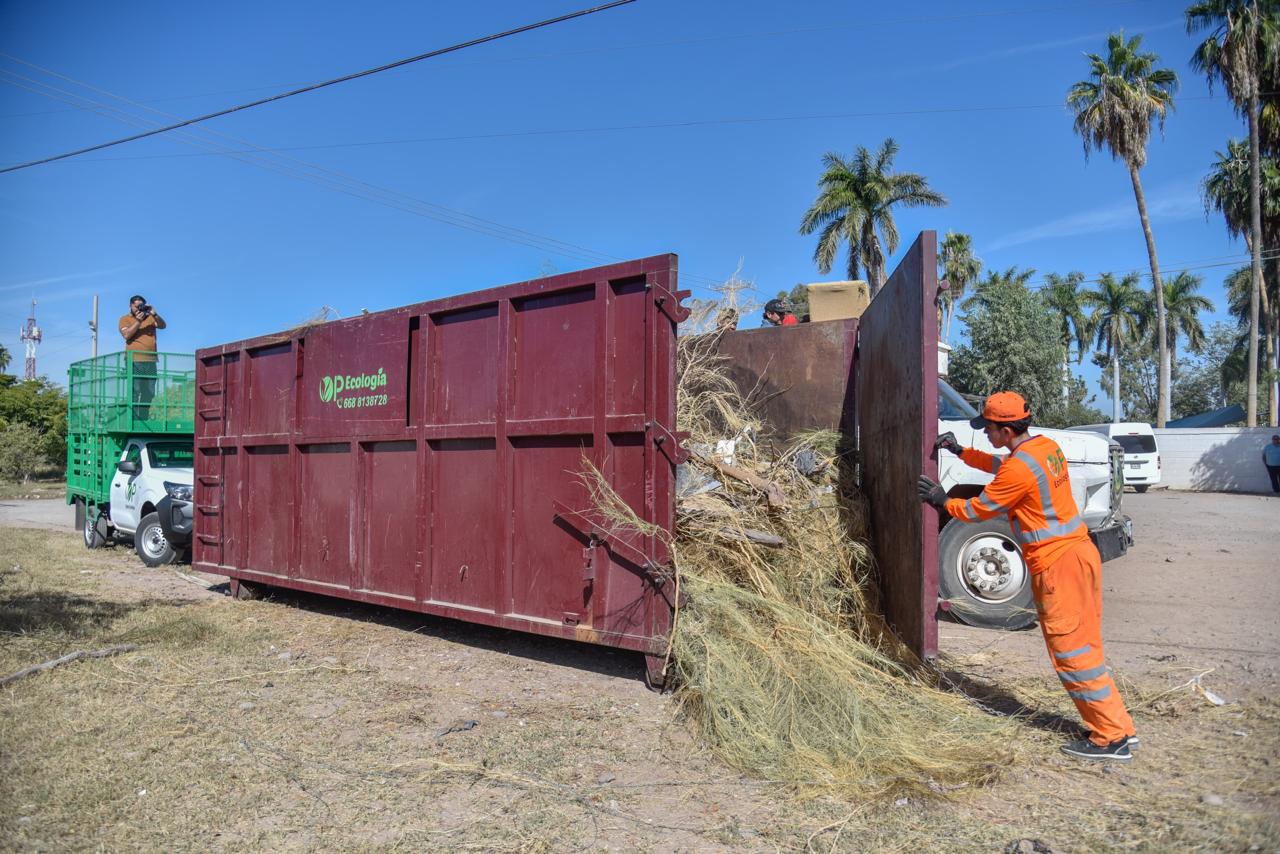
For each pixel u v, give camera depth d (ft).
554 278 19.12
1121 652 20.85
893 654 17.52
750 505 19.83
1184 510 62.03
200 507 30.66
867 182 121.19
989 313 119.85
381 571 23.18
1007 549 23.98
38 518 64.54
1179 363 208.85
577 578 18.74
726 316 26.25
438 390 21.88
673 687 17.81
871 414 21.38
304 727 16.02
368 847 11.35
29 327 202.59
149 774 13.69
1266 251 111.96
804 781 13.29
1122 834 11.27
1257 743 14.32
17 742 15.06
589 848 11.34
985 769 13.50
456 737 15.48
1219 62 97.50
